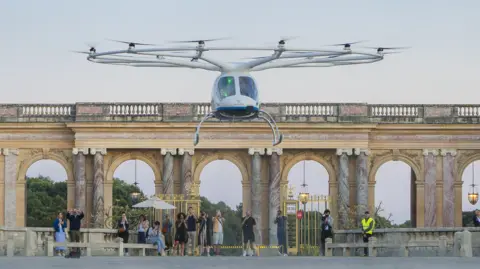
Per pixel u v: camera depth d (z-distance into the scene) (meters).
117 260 146.62
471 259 145.38
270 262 142.88
